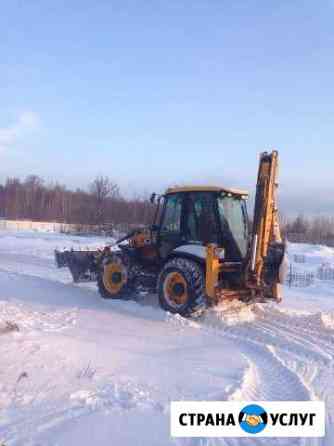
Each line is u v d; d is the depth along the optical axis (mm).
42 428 4348
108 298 11430
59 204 72938
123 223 43562
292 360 7293
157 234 11125
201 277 9711
